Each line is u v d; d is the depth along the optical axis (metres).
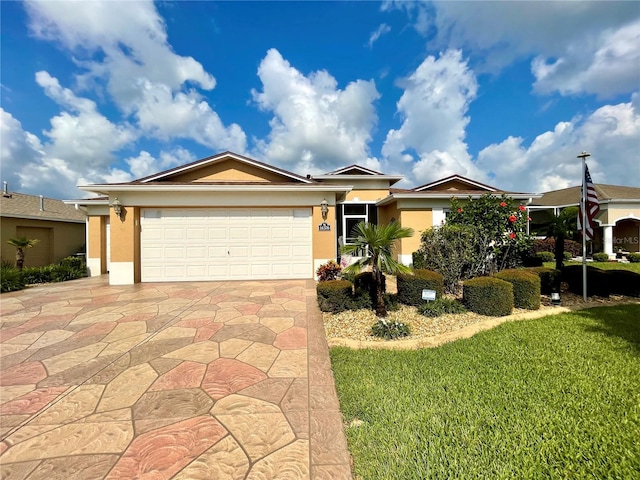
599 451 2.25
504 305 6.07
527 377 3.46
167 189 9.32
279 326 5.40
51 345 4.60
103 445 2.44
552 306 6.89
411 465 2.16
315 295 7.71
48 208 16.75
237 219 9.93
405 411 2.83
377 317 5.99
